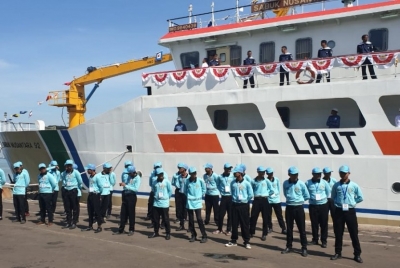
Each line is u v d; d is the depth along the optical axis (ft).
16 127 65.36
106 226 41.37
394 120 40.47
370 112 38.88
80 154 56.34
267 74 44.29
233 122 48.14
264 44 49.03
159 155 50.14
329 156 40.68
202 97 47.24
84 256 29.07
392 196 38.14
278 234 37.24
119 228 37.47
